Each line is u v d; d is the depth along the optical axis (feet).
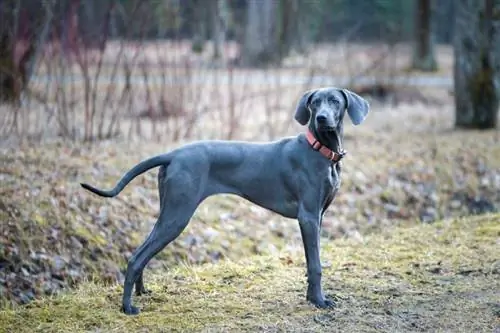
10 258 27.91
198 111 54.75
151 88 58.59
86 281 28.14
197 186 21.81
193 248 31.37
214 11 75.46
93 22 56.34
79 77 65.57
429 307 22.18
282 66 84.79
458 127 52.95
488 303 22.27
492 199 40.83
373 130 52.24
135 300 23.24
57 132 43.86
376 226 37.01
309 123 22.27
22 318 22.24
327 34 89.35
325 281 24.73
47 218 30.25
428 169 42.68
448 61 120.37
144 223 32.48
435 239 29.50
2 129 42.96
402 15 117.91
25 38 46.29
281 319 21.35
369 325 20.88
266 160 22.39
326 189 22.11
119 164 37.14
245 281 25.03
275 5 86.07
